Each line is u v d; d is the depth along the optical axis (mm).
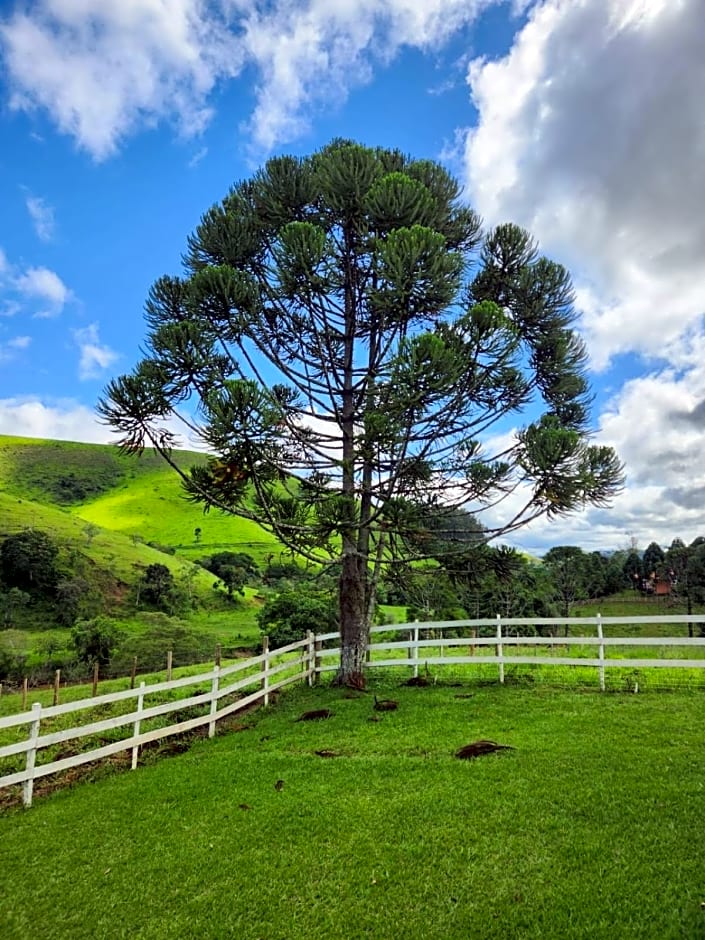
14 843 6250
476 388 12453
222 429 10617
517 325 13789
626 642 11156
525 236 13742
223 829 6133
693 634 41312
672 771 6652
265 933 4387
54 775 8766
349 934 4305
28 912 4887
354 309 13422
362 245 12891
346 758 8133
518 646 19000
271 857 5457
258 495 12281
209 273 11836
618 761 7070
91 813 6938
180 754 9391
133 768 8805
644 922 4078
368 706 11062
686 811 5629
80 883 5293
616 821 5547
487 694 11289
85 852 5898
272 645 29172
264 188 13383
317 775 7512
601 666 11289
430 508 13219
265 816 6340
